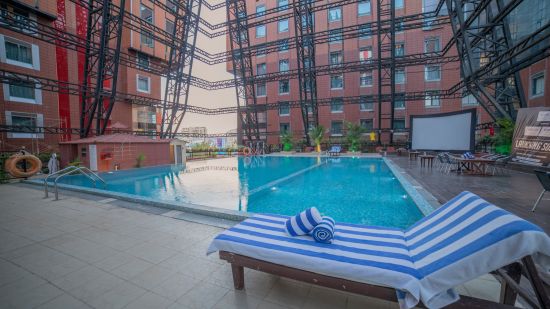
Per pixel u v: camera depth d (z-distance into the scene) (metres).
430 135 14.07
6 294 2.11
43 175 10.80
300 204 5.89
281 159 17.42
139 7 18.25
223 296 2.02
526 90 13.23
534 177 7.31
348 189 7.37
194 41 18.66
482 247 1.44
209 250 2.19
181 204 4.86
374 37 20.39
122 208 4.98
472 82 12.12
